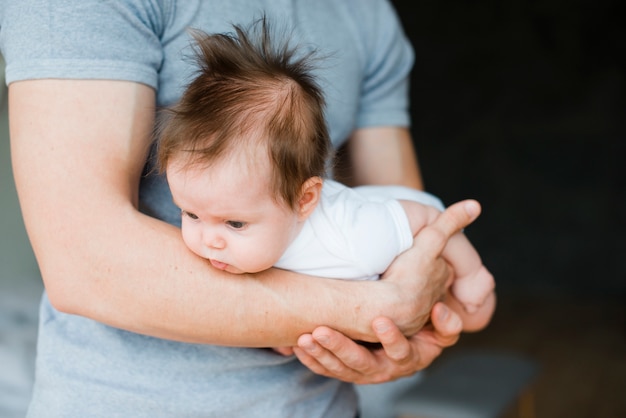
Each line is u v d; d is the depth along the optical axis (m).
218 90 0.93
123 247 0.95
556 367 4.66
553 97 6.64
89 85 0.96
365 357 1.05
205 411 1.07
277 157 0.92
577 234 6.63
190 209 0.94
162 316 0.96
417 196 1.24
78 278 0.95
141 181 1.09
